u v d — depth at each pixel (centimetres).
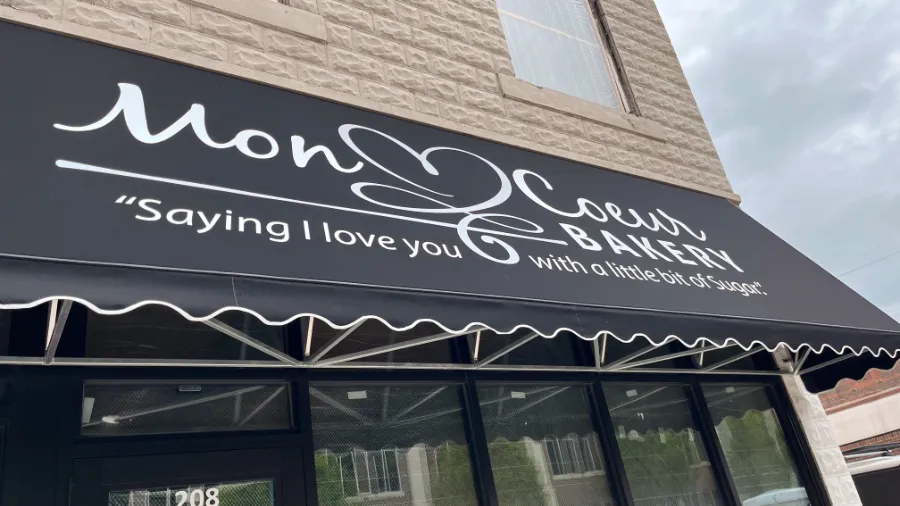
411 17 608
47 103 337
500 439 481
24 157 293
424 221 403
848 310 588
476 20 666
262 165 379
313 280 303
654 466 552
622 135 720
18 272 236
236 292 277
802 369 695
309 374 414
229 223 315
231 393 389
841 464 669
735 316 480
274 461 379
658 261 513
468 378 481
